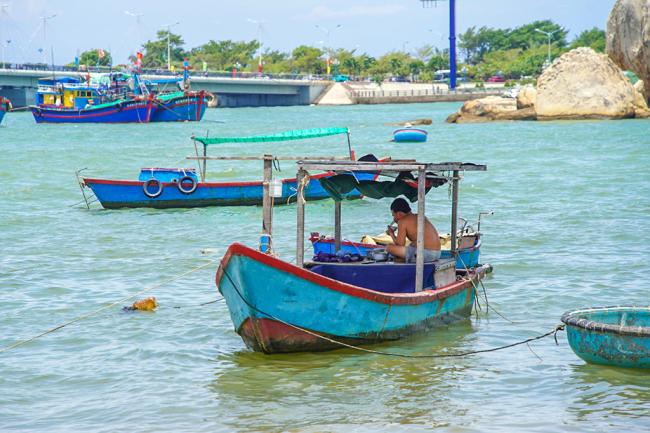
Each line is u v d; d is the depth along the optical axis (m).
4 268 21.12
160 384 12.71
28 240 25.23
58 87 104.38
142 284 19.38
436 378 12.77
